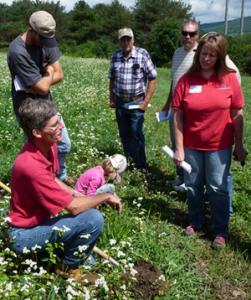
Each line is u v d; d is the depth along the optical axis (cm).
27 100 409
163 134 1090
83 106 1284
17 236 411
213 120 509
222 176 525
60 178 639
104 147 881
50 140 403
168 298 428
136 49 746
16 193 412
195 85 510
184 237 556
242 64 4606
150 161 838
